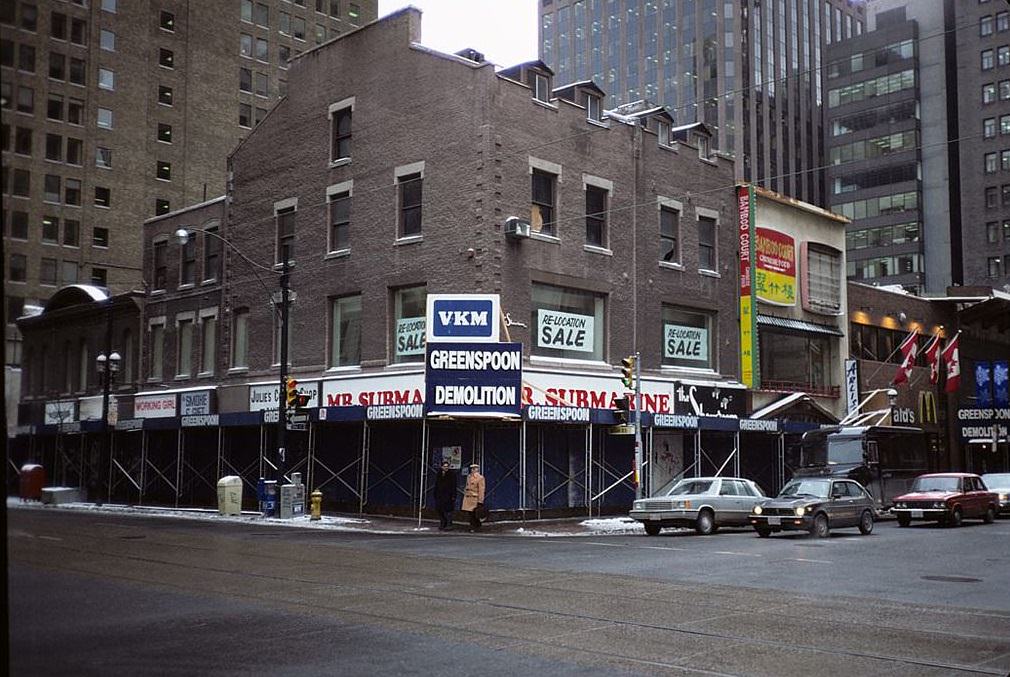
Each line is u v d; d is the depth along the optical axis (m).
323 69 36.16
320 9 76.50
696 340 37.50
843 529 29.41
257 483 35.22
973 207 106.62
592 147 33.84
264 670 8.35
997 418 53.28
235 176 39.50
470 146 30.70
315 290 35.34
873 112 114.50
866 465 35.12
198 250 41.06
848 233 114.75
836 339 43.94
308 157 36.28
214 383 39.25
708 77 121.75
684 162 37.53
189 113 67.88
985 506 32.66
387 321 32.53
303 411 31.83
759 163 120.56
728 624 11.10
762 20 125.56
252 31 71.69
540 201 32.03
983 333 57.81
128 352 42.84
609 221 34.12
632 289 34.72
